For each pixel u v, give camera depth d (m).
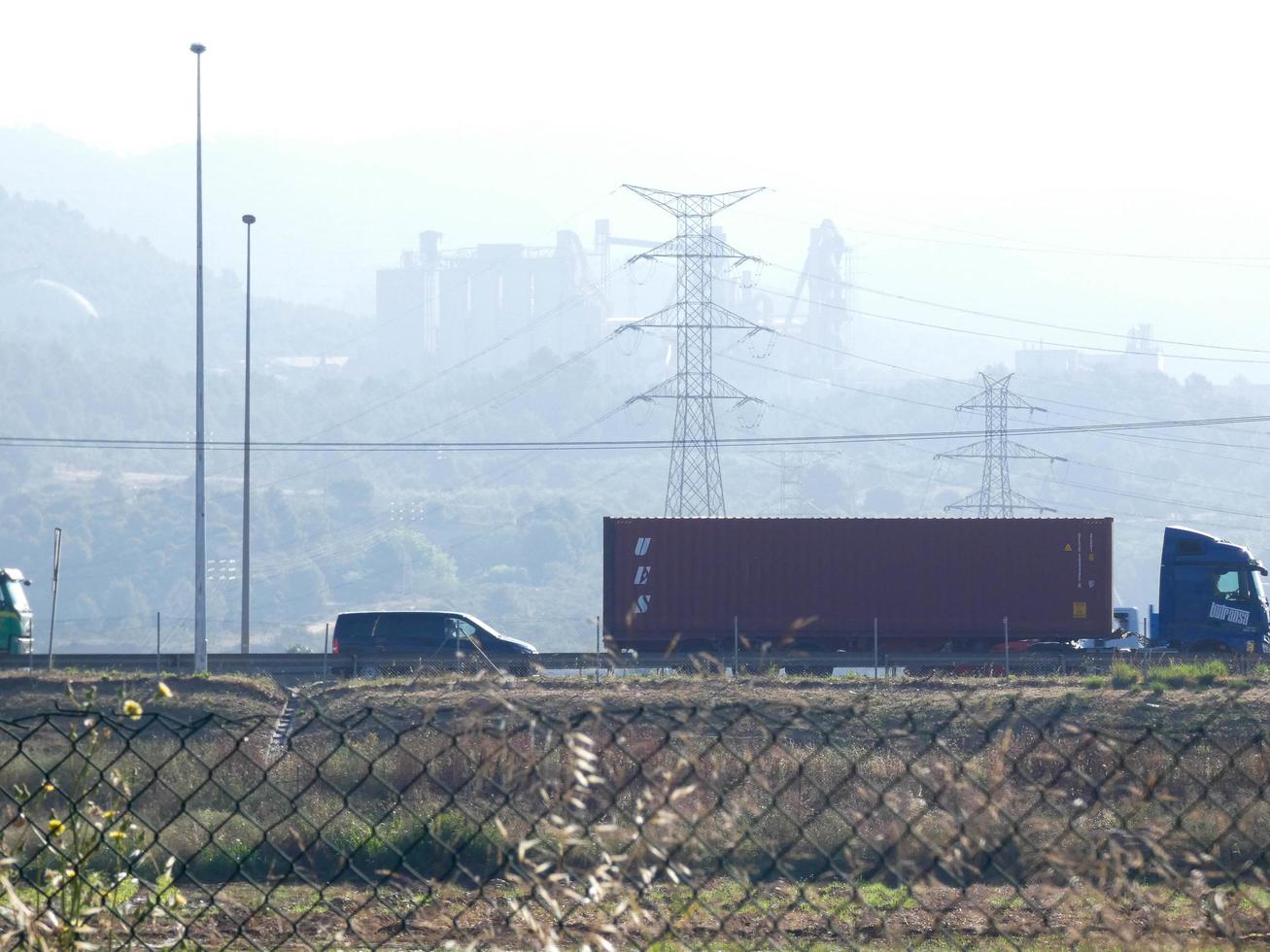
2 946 19.92
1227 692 90.44
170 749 58.94
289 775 53.84
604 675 94.94
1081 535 129.50
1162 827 21.27
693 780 19.95
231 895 39.41
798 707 21.81
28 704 85.19
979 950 25.41
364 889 40.06
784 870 23.48
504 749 20.06
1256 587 129.38
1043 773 40.16
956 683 97.31
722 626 128.88
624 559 129.38
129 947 21.78
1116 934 18.92
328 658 115.56
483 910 27.17
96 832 21.36
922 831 21.58
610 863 18.84
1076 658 118.62
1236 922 19.48
